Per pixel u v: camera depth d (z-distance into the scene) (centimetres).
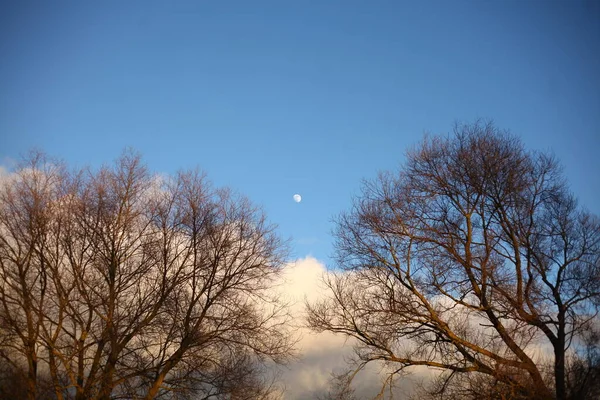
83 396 1952
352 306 2258
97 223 2273
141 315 2198
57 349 1983
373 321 2217
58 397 1952
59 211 2259
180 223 2356
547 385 2006
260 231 2416
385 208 2380
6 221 2172
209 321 2227
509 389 1970
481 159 2347
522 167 2306
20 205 2206
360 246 2345
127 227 2317
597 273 2069
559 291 2095
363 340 2231
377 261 2289
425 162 2428
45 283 2122
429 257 2236
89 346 2009
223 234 2373
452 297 2166
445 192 2362
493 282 2119
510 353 2059
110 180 2377
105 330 2052
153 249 2298
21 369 1962
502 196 2262
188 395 2159
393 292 2228
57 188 2311
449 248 2216
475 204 2309
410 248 2269
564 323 2036
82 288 2150
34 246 2148
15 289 2022
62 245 2220
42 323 1994
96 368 2033
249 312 2259
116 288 2208
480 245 2222
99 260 2253
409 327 2189
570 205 2244
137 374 2044
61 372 2011
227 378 2205
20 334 1959
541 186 2295
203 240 2350
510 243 2230
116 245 2278
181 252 2322
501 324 2095
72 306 2098
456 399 2075
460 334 2148
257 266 2341
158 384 2078
